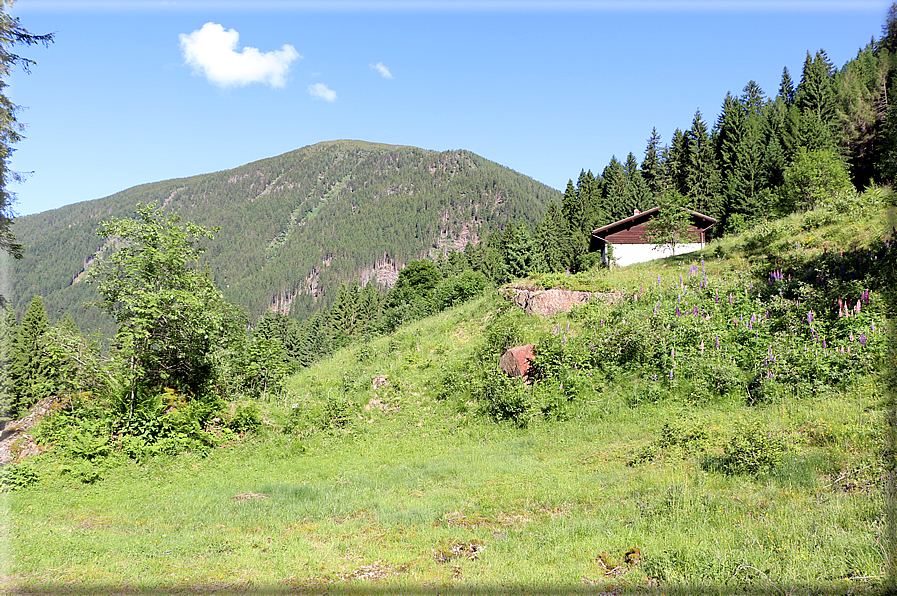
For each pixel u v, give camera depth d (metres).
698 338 16.30
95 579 6.71
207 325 16.97
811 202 33.91
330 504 10.12
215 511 10.02
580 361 17.19
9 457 13.05
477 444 14.98
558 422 15.36
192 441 14.98
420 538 7.82
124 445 13.99
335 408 17.56
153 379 16.59
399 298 71.06
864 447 8.46
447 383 19.67
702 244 35.59
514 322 21.86
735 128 63.56
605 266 33.66
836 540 5.68
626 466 10.73
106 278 15.73
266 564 7.05
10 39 12.87
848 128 51.09
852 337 13.21
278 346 21.97
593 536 7.18
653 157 90.31
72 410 14.77
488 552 7.07
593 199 73.31
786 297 17.59
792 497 7.39
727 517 7.10
